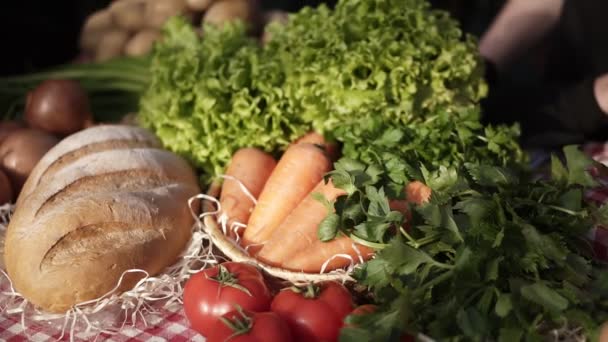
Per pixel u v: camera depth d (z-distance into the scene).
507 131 0.78
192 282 0.63
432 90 0.80
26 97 1.02
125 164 0.75
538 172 0.88
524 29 1.22
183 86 0.83
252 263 0.68
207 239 0.75
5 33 1.41
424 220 0.68
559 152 0.94
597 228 0.73
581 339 0.60
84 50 1.37
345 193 0.72
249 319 0.58
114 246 0.67
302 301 0.61
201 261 0.73
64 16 1.53
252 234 0.75
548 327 0.60
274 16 1.27
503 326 0.58
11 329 0.66
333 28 0.81
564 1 1.19
